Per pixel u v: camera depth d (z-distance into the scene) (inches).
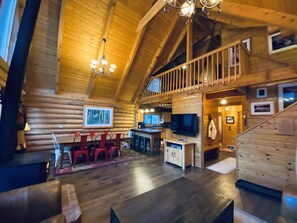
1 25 119.9
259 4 106.3
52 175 144.3
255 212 90.3
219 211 60.1
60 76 209.8
